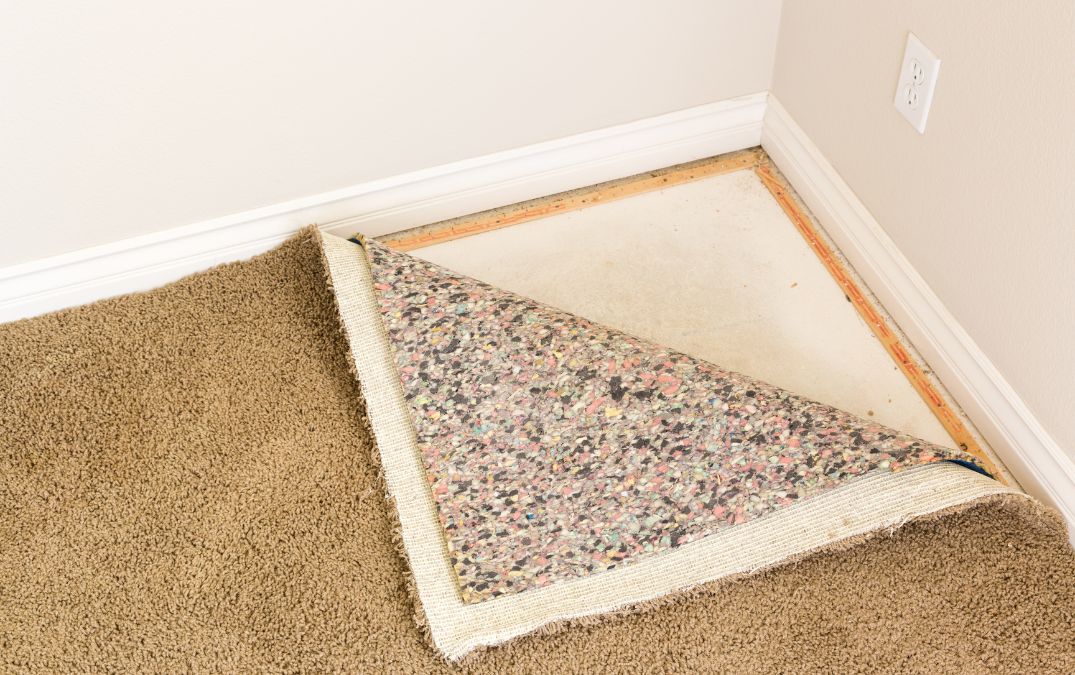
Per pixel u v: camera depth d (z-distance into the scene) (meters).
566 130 1.99
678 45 1.91
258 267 1.90
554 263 1.95
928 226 1.66
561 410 1.58
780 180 2.08
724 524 1.46
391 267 1.74
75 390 1.73
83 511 1.57
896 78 1.62
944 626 1.38
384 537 1.52
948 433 1.66
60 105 1.63
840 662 1.35
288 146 1.82
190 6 1.58
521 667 1.37
